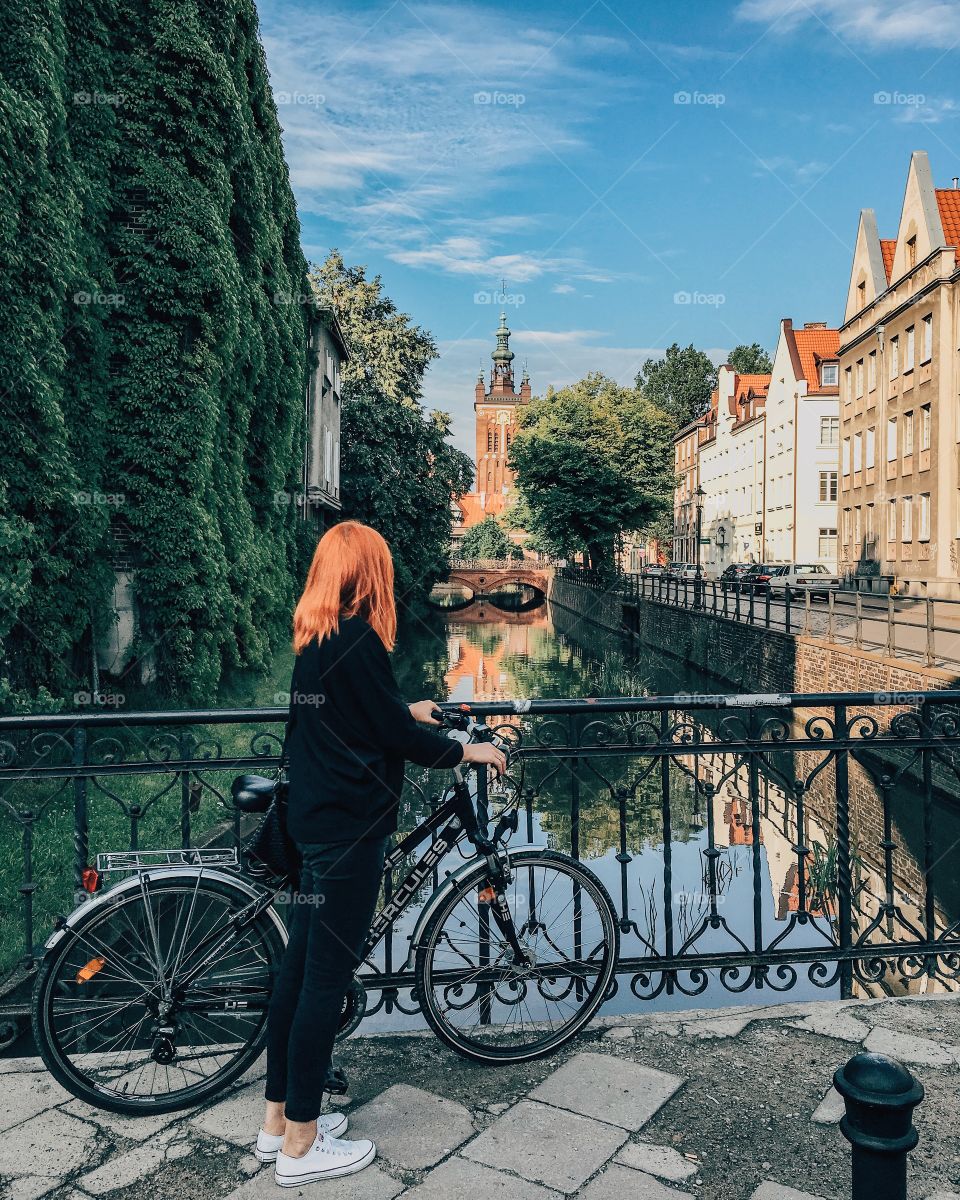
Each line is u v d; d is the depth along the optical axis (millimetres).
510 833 3346
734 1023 3381
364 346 49562
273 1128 2580
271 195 25203
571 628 51531
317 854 2520
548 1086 2947
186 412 16594
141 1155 2607
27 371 12477
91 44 15836
